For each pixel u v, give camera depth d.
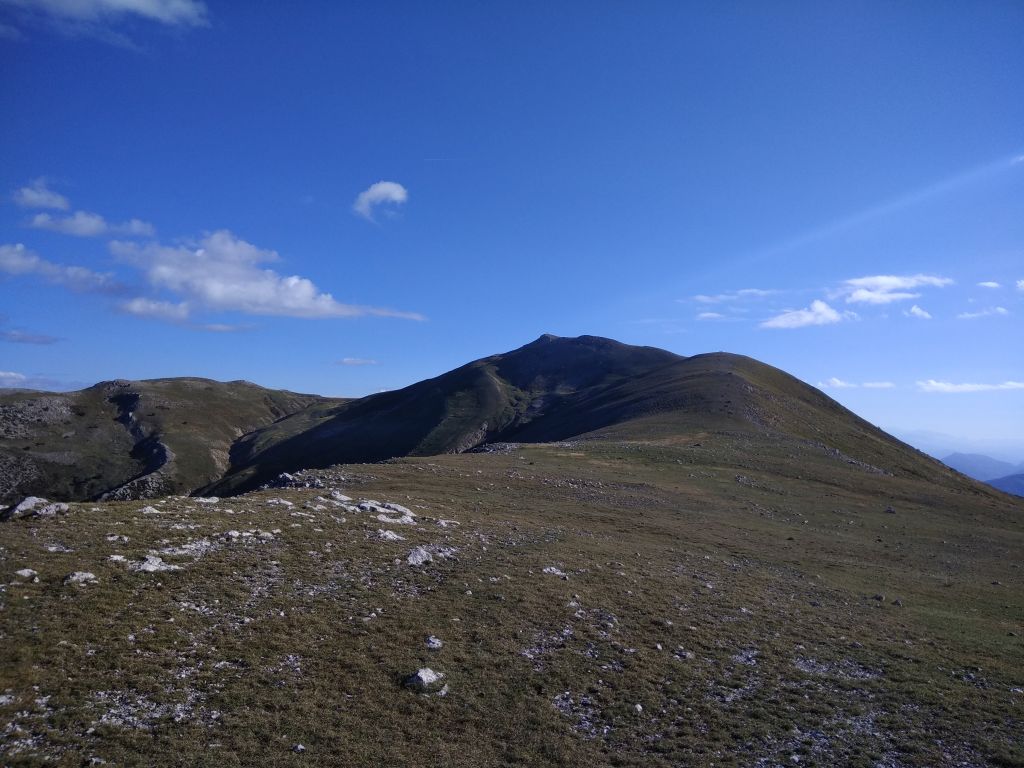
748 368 154.00
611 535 38.19
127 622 17.27
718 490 60.12
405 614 20.61
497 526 35.22
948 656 22.83
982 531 57.81
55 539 21.81
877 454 105.31
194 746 13.30
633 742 15.27
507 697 16.77
